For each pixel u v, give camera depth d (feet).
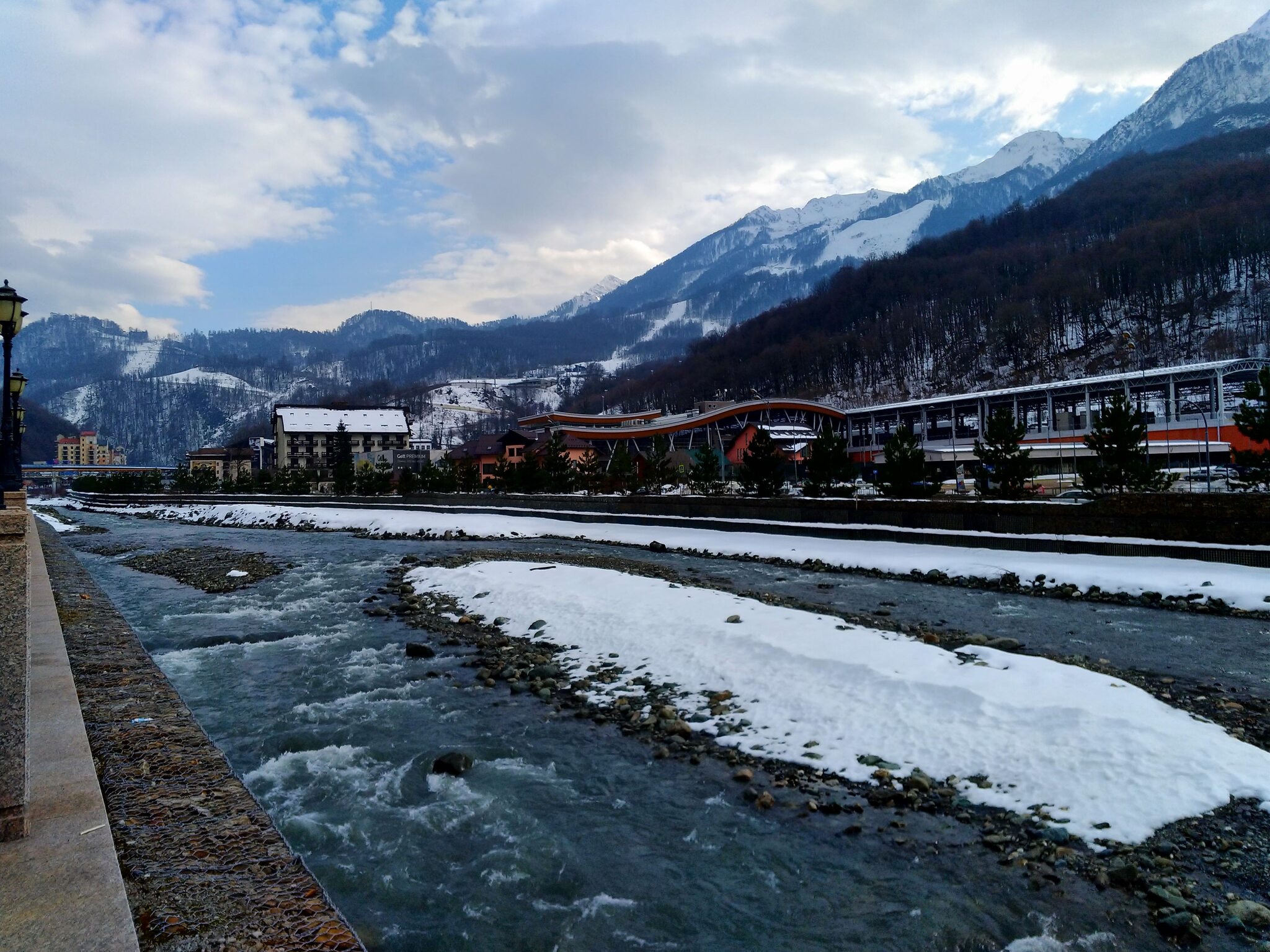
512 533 134.82
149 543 136.46
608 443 314.96
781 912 21.24
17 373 75.56
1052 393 223.30
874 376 529.04
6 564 42.50
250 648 52.54
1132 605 58.90
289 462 441.27
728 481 193.67
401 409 488.44
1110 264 487.61
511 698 40.68
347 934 11.88
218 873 13.64
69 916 10.64
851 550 85.66
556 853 24.64
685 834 25.63
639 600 56.65
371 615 63.98
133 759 18.57
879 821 25.75
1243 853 22.18
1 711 16.70
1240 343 376.27
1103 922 19.97
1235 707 34.37
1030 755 28.22
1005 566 70.54
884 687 35.35
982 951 19.21
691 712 36.58
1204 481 130.93
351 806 28.17
